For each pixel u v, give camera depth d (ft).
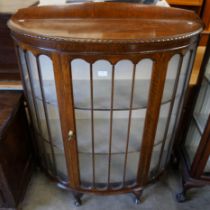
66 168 3.77
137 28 2.65
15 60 3.66
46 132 3.59
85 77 2.73
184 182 4.06
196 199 4.32
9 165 3.50
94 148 3.44
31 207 4.15
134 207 4.19
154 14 2.98
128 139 3.28
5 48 3.54
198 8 6.11
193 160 3.89
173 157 4.79
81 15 2.94
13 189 3.68
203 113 4.04
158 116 3.04
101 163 3.69
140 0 3.25
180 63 2.70
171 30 2.58
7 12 3.19
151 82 2.68
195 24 2.82
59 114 3.01
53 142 3.59
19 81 3.87
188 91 3.98
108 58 2.41
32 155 4.58
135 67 2.53
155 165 4.05
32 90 3.11
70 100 2.80
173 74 2.84
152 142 3.33
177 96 3.19
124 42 2.26
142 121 3.17
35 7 2.87
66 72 2.55
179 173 4.79
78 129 3.22
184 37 2.42
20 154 3.95
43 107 3.18
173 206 4.20
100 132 3.30
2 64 3.71
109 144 3.34
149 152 3.46
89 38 2.29
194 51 2.84
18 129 3.81
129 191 3.93
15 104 3.54
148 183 4.03
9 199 3.73
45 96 3.02
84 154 3.52
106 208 4.17
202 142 3.55
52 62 2.54
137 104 2.92
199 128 3.80
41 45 2.46
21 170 4.01
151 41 2.30
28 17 2.88
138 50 2.35
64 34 2.40
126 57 2.40
